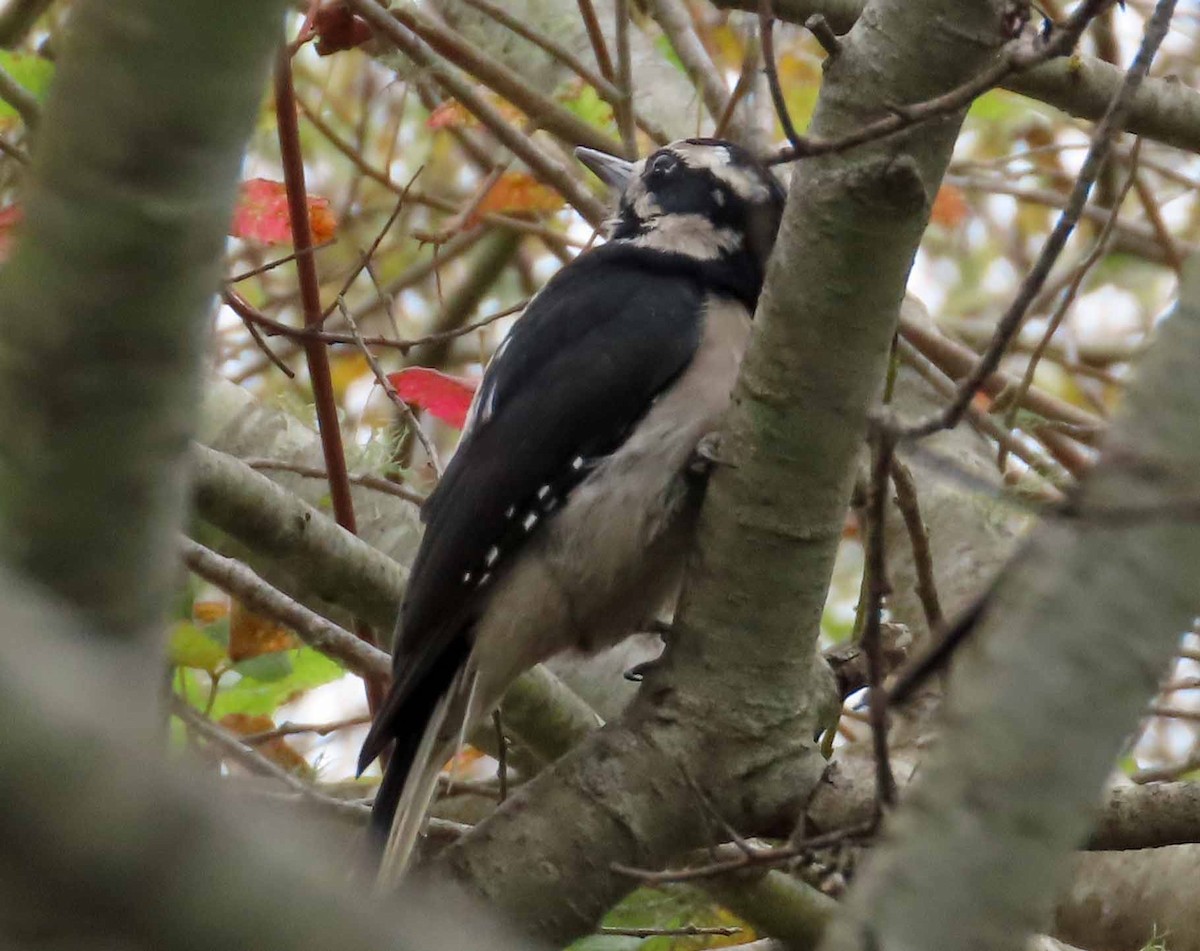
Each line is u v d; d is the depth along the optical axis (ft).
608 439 24.77
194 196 12.06
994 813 12.37
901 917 12.41
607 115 33.04
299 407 29.78
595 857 20.48
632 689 29.35
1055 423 23.27
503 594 24.62
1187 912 25.84
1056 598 12.57
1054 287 38.24
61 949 8.29
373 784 28.89
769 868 19.57
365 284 42.52
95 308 12.18
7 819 8.08
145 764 8.33
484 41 37.58
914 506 23.34
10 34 31.63
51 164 11.99
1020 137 44.86
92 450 12.61
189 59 11.70
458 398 26.96
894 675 23.84
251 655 25.88
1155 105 25.64
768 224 26.86
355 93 42.73
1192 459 12.47
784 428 19.56
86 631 12.98
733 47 41.88
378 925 8.71
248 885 8.38
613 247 27.25
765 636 20.45
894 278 18.72
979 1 17.75
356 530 27.89
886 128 16.55
